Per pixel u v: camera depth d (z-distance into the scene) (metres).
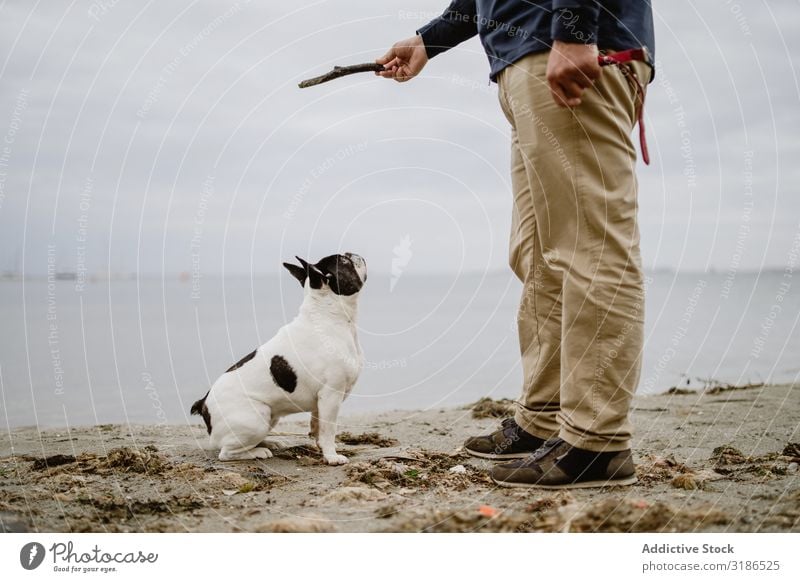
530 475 3.15
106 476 3.51
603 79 2.99
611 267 3.03
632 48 3.11
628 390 3.06
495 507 2.88
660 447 3.94
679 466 3.41
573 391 3.09
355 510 2.92
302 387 4.02
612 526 2.63
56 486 3.30
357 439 4.55
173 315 16.36
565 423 3.15
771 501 2.79
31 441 4.50
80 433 4.83
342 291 4.10
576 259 3.06
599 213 3.02
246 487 3.31
